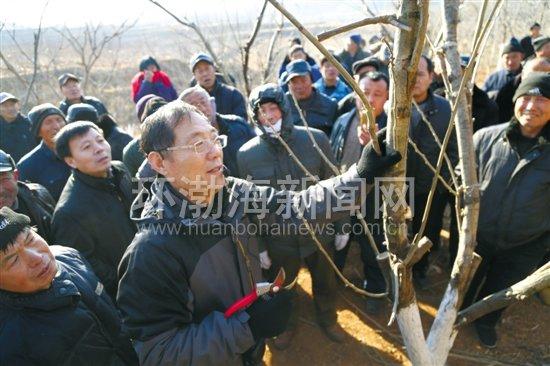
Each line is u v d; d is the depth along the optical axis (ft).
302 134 7.36
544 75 6.18
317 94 11.05
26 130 12.87
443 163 8.38
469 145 3.65
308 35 2.22
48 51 22.00
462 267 3.83
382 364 7.93
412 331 3.46
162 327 3.84
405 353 8.11
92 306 4.48
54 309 4.07
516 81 10.76
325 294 8.07
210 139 3.69
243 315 3.97
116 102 31.89
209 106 8.43
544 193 6.64
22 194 6.84
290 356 8.26
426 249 3.12
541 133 6.46
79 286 4.48
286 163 7.27
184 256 3.83
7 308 3.96
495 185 7.03
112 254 6.85
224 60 17.17
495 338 7.98
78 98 14.44
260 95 6.91
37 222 6.91
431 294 9.48
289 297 4.21
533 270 7.34
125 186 7.13
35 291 3.98
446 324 3.84
